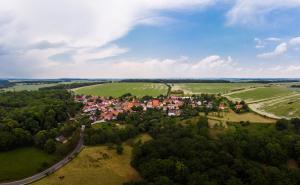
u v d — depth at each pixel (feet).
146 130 566.77
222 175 350.43
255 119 601.21
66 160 435.12
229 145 425.28
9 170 392.88
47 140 463.42
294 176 357.61
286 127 522.06
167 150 419.33
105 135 505.25
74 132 536.83
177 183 350.23
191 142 431.02
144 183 343.67
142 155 426.51
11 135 453.99
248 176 354.74
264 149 417.28
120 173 393.29
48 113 595.06
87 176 380.99
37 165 410.93
